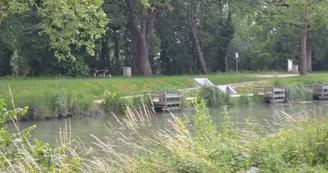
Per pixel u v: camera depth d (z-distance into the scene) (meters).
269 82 39.66
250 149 8.03
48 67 39.75
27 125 20.80
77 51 40.00
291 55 61.88
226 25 52.28
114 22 38.84
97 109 25.70
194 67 54.50
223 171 6.93
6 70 42.16
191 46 54.06
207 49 54.00
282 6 45.78
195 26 49.47
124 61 52.00
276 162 7.30
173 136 8.70
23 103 23.23
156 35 52.19
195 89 35.09
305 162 7.48
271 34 58.84
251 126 11.55
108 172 7.41
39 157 6.84
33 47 36.44
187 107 27.86
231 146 8.07
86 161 8.31
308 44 60.28
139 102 27.06
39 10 17.86
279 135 9.19
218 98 29.91
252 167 7.27
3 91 25.95
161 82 35.75
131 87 32.94
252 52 60.97
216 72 51.97
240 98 32.25
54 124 21.25
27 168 6.40
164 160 7.47
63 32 18.09
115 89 31.56
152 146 9.00
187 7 45.28
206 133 8.79
